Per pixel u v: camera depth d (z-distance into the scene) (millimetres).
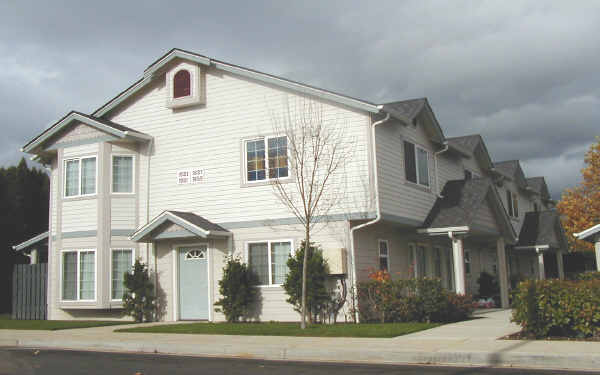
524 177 32938
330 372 9516
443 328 14195
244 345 12086
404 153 19188
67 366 10727
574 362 9508
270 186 18031
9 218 28078
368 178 16875
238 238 18266
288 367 10180
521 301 12164
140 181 19891
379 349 10859
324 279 16750
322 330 14273
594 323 11617
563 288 11898
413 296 15875
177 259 19109
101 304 18906
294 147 17219
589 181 32812
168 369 10195
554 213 29344
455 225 19078
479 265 26719
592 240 20078
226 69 18953
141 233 18375
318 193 17375
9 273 27516
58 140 20391
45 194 31422
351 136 17234
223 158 18844
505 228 22312
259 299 17766
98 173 19469
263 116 18438
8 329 17094
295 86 17859
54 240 20359
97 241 19203
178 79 19672
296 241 17500
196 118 19422
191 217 18344
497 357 9984
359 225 16922
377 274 16875
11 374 9938
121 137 19281
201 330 15156
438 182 21719
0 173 28656
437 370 9500
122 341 13328
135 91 20203
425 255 21781
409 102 20406
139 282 18828
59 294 19594
